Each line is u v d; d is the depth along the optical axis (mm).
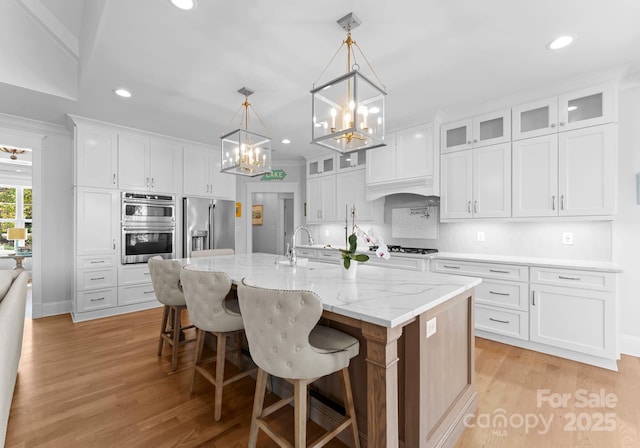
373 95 1901
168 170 4551
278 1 1823
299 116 3670
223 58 2434
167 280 2469
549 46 2270
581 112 2822
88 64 2561
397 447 1339
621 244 2818
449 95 3098
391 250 4000
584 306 2572
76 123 3717
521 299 2889
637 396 2100
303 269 2449
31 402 2023
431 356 1527
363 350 1630
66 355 2750
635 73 2670
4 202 7473
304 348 1312
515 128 3141
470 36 2150
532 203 3027
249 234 6094
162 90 2986
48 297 3980
